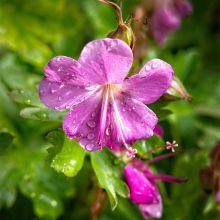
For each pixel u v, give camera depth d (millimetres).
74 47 249
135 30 173
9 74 224
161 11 224
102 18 246
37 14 260
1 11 258
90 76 145
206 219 215
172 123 234
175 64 249
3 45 262
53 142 156
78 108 150
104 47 140
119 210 217
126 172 166
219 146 187
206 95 258
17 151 217
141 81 148
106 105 150
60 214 212
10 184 211
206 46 313
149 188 164
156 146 169
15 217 226
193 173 216
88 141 150
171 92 163
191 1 318
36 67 233
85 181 214
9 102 221
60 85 146
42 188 211
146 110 152
